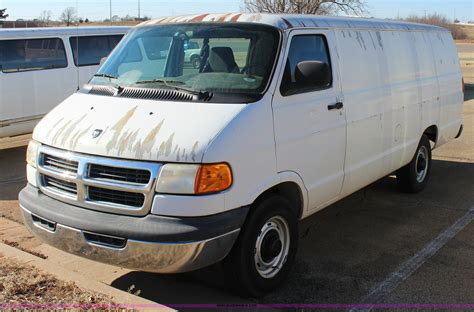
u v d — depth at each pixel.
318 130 4.68
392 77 6.06
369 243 5.49
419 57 6.82
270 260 4.30
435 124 7.31
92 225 3.74
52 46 10.48
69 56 10.75
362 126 5.39
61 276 4.21
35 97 10.19
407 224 6.06
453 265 4.93
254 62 4.35
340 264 4.96
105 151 3.82
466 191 7.39
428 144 7.32
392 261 5.04
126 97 4.40
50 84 10.42
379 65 5.79
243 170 3.86
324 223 6.11
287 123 4.30
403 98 6.29
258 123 4.01
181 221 3.60
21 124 10.04
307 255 5.18
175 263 3.63
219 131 3.76
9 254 4.72
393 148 6.17
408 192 7.24
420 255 5.17
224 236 3.71
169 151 3.66
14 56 9.83
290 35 4.54
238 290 4.16
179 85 4.36
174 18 5.22
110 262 3.79
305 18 4.94
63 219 3.88
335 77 5.01
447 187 7.59
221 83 4.26
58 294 3.91
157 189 3.64
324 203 5.00
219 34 4.62
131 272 4.77
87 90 4.81
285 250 4.41
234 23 4.68
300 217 4.69
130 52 5.04
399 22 6.71
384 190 7.45
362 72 5.45
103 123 4.08
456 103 8.02
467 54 42.06
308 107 4.55
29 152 4.42
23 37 9.93
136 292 4.21
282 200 4.29
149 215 3.66
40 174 4.23
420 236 5.69
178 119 3.92
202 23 4.85
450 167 8.80
